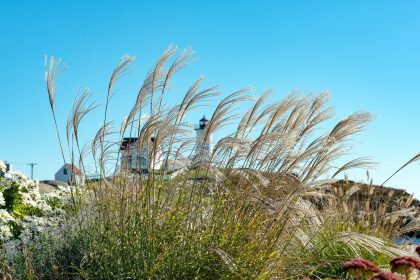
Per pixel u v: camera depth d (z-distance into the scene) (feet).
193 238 14.37
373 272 10.28
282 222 14.62
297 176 15.65
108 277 13.88
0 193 22.59
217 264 13.97
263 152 15.69
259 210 15.21
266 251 14.33
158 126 14.48
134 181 16.07
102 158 16.47
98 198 15.94
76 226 17.35
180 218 14.82
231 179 15.31
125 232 14.80
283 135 14.82
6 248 18.42
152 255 13.94
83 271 14.69
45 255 16.83
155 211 14.76
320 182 13.52
